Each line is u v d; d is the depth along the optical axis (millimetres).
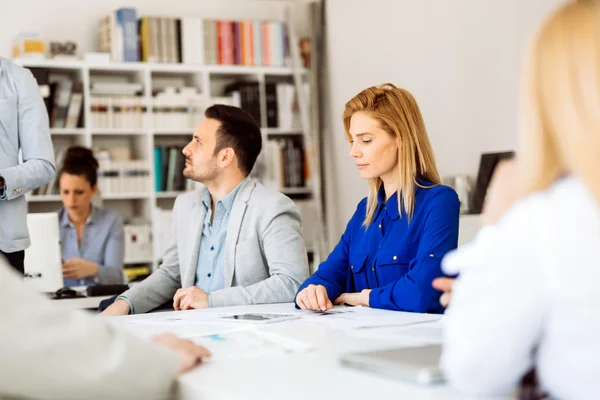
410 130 2422
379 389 988
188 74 6484
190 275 2797
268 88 6473
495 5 4797
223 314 2070
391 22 5852
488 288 883
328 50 6695
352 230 2564
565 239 854
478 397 925
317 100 6613
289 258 2650
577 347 846
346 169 6465
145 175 6062
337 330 1590
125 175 6000
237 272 2717
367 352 1179
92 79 6184
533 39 899
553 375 868
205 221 2828
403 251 2365
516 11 4629
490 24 4852
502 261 882
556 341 859
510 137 4723
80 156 4824
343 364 1152
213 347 1403
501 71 4781
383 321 1746
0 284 966
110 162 5957
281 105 6523
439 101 5383
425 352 1158
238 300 2512
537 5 4469
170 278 2910
